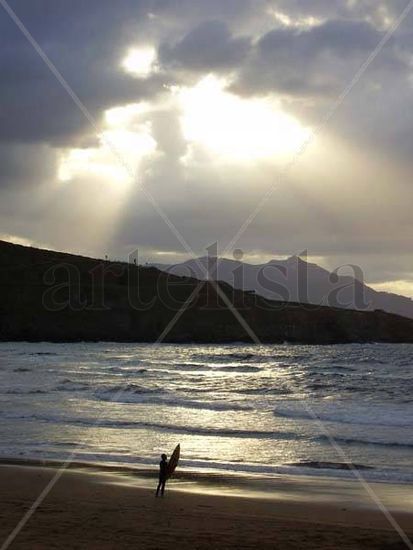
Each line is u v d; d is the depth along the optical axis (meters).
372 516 12.98
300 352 97.12
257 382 46.75
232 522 11.95
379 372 57.31
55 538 10.21
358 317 137.88
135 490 14.77
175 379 49.41
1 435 22.61
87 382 44.22
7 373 53.34
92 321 130.62
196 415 28.48
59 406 31.08
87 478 16.05
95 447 20.58
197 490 15.08
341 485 15.94
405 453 20.19
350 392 39.94
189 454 19.75
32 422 25.62
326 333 132.00
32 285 136.38
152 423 25.73
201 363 70.88
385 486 15.85
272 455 19.78
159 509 12.84
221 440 22.19
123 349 104.75
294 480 16.48
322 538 10.91
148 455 19.47
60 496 13.91
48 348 106.44
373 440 22.34
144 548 9.80
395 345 126.06
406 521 12.55
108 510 12.50
